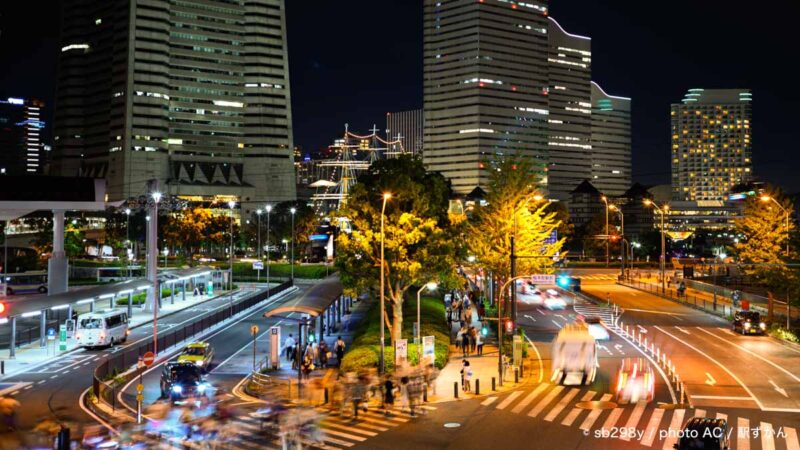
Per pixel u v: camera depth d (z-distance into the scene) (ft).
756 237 274.16
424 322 188.14
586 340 134.31
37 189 211.00
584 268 447.42
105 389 124.98
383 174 165.48
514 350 146.82
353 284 163.32
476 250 211.00
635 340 186.39
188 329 197.36
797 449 86.53
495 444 89.25
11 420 104.47
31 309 168.55
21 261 419.74
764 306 257.14
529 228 205.77
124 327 192.95
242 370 153.79
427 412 109.29
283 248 607.37
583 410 109.70
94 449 86.22
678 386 129.39
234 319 242.58
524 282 308.19
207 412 108.58
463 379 126.72
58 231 225.56
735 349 172.45
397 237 156.46
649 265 460.14
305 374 139.74
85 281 371.56
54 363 160.66
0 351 176.04
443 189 178.40
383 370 132.57
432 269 161.58
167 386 122.01
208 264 469.57
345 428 98.94
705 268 426.92
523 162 210.59
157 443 89.61
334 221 227.40
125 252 523.70
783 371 144.15
